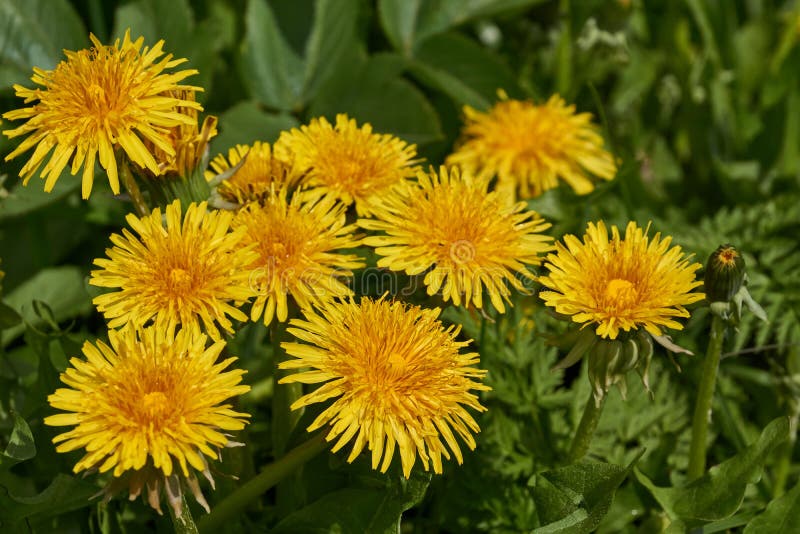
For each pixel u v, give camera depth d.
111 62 0.50
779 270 0.58
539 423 0.56
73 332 0.62
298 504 0.53
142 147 0.50
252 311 0.50
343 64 0.66
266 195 0.52
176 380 0.48
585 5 0.66
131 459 0.47
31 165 0.50
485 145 0.62
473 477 0.55
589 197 0.60
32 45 0.63
